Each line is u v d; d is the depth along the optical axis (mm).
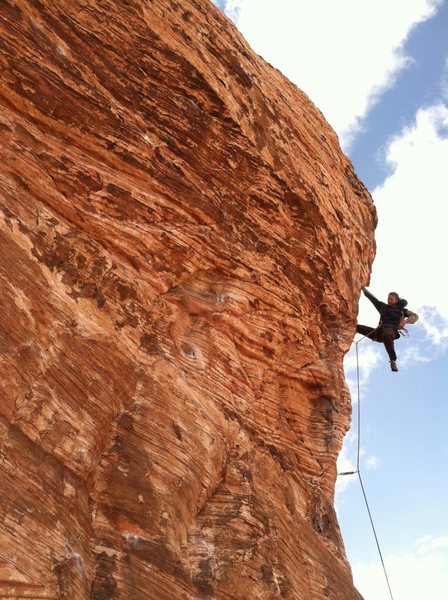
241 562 12172
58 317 11422
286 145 18375
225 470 13453
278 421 16188
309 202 18156
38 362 10688
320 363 17781
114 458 11500
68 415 10789
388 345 20453
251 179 16812
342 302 19125
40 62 13391
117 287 12875
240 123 16766
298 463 16312
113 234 13594
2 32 12977
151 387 12625
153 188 14680
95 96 14078
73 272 12164
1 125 12438
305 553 14156
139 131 14648
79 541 10156
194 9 17094
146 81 15297
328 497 16688
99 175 13719
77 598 9570
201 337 14805
